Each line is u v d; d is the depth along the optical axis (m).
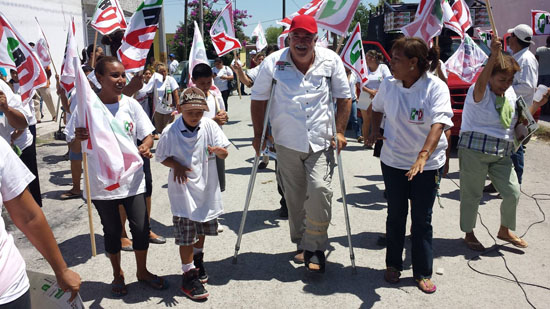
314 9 6.33
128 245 4.47
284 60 3.73
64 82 4.88
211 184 3.58
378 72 7.61
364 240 4.64
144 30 4.41
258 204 5.78
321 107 3.75
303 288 3.71
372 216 5.32
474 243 4.38
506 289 3.64
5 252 1.90
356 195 6.11
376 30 12.59
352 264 3.90
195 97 3.41
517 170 5.35
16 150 4.37
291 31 3.51
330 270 4.00
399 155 3.61
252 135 10.91
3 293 1.85
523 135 4.14
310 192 3.73
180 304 3.49
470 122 4.27
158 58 24.34
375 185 6.57
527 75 5.33
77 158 5.99
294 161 3.86
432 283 3.65
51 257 2.10
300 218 4.17
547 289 3.63
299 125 3.73
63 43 14.23
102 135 3.14
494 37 3.93
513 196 4.25
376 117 3.81
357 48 5.98
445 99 3.42
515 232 4.75
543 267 3.99
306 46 3.54
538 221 5.04
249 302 3.51
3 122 4.18
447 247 4.42
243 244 4.57
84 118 3.15
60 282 2.15
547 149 8.67
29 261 4.27
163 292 3.66
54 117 11.44
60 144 9.49
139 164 3.37
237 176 7.13
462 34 6.00
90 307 3.44
